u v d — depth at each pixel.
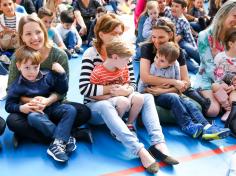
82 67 2.39
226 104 2.71
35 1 4.87
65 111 2.23
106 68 2.32
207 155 2.27
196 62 3.82
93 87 2.32
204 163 2.18
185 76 2.69
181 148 2.33
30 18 2.29
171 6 4.21
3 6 3.37
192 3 4.94
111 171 2.06
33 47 2.28
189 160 2.21
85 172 2.04
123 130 2.15
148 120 2.28
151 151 2.20
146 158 2.08
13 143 2.26
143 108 2.35
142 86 2.66
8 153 2.18
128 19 5.92
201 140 2.43
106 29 2.31
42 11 3.67
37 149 2.23
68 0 5.63
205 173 2.09
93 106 2.30
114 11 6.53
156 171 2.04
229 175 1.95
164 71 2.57
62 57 2.41
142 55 2.62
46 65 2.40
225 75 2.73
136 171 2.06
